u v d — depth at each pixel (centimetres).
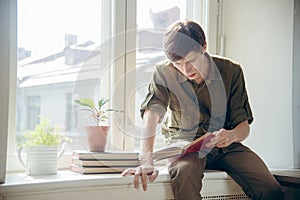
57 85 189
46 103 186
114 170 170
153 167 165
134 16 199
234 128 178
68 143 187
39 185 143
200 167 168
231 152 181
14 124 177
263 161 191
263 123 206
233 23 219
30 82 183
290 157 199
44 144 167
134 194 161
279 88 202
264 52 207
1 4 144
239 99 182
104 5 198
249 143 210
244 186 176
